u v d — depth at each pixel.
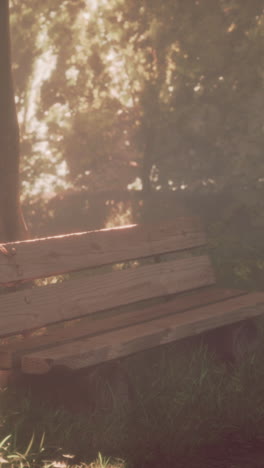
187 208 16.61
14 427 3.77
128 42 19.25
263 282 8.13
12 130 7.00
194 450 3.78
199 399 4.38
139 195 19.55
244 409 4.23
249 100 18.12
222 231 10.02
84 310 4.59
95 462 3.50
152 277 5.20
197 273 5.66
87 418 4.04
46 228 14.64
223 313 4.84
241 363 4.97
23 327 4.16
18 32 18.77
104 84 19.83
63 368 3.77
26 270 4.32
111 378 4.21
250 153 17.19
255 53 17.67
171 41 18.27
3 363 3.91
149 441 3.79
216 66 17.92
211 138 18.83
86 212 16.75
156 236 5.45
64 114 19.61
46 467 3.39
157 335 4.32
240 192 16.28
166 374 4.73
